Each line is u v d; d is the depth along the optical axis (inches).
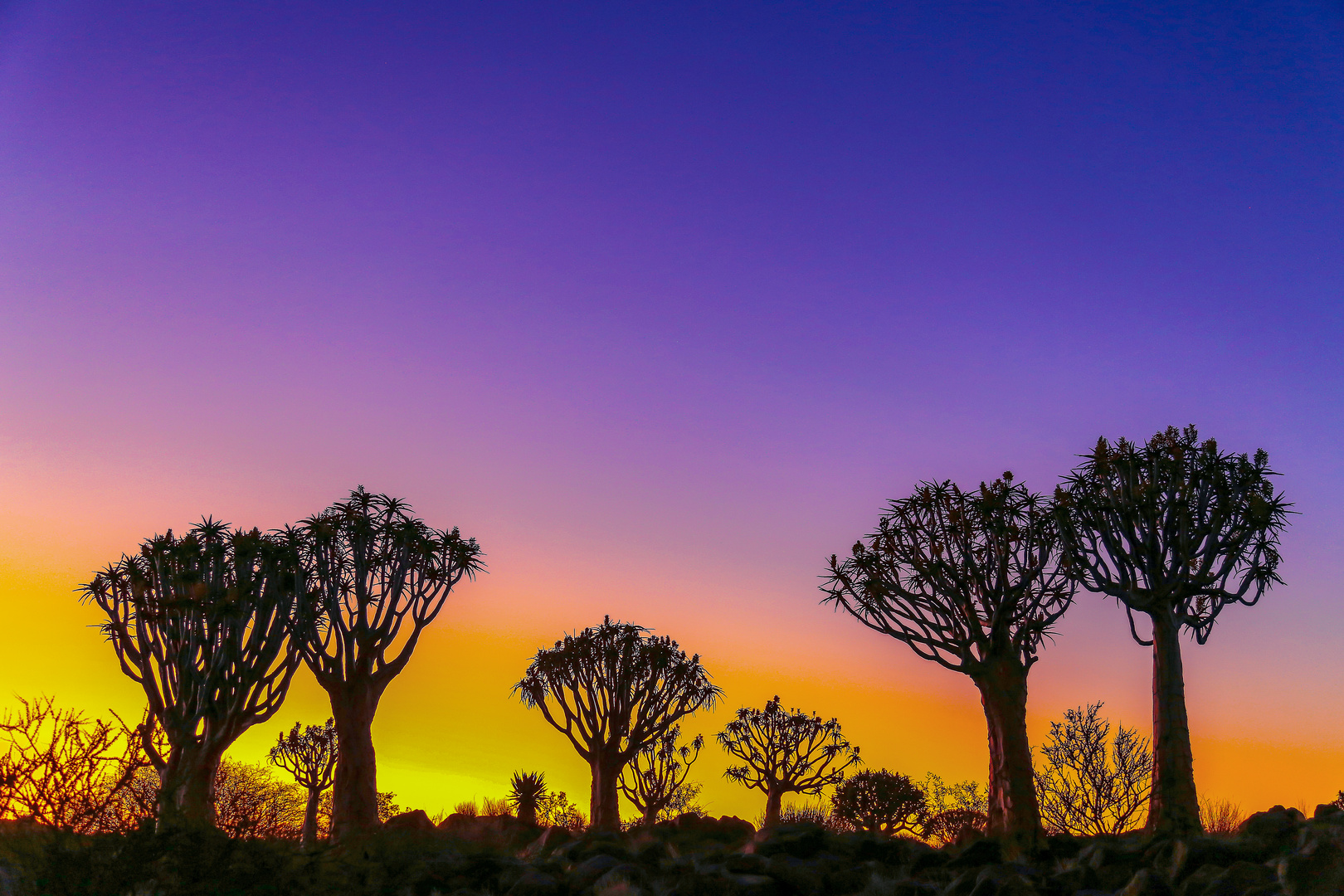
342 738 794.2
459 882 530.6
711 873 518.9
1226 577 714.8
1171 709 693.9
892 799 1205.1
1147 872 478.3
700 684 1131.9
